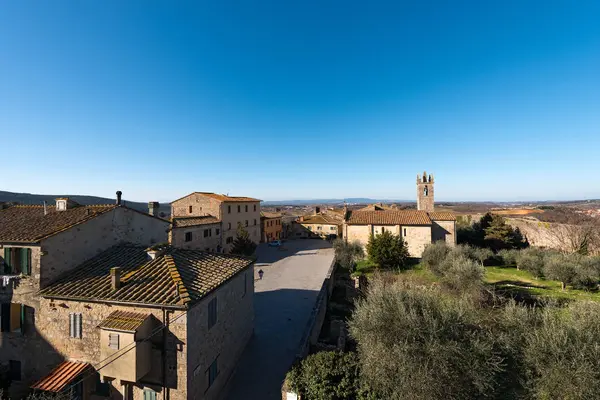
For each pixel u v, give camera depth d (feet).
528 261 113.80
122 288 40.88
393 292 45.98
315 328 63.62
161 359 37.45
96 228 51.75
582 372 31.73
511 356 39.63
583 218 154.71
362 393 36.94
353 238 156.66
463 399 34.76
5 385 42.63
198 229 146.20
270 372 51.19
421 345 37.19
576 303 45.14
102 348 36.86
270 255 170.71
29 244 42.45
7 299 43.50
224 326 48.73
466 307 45.06
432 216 160.25
